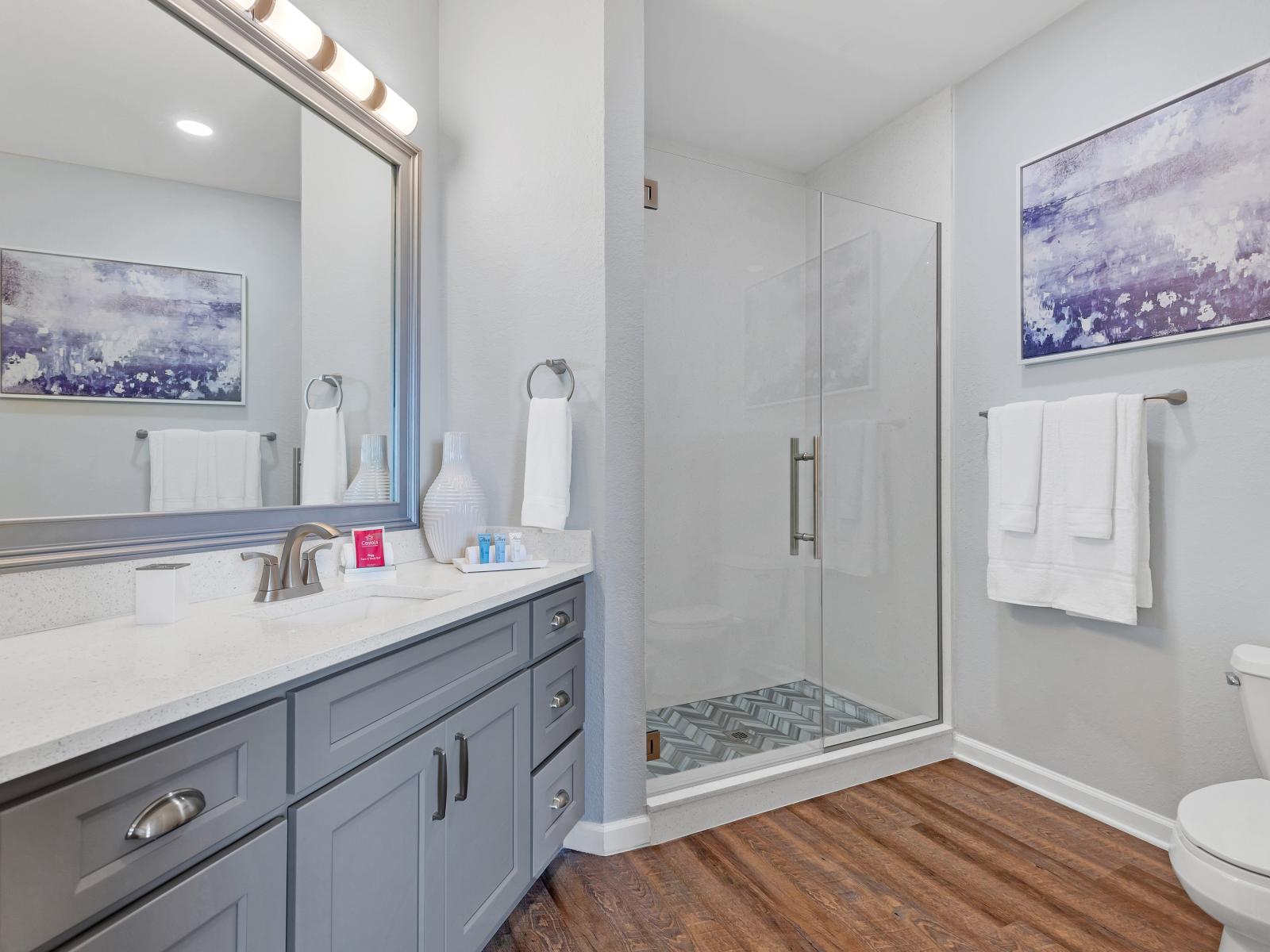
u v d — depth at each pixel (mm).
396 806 1062
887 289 2586
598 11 1838
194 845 731
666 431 2279
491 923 1342
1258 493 1693
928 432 2602
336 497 1632
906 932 1525
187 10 1229
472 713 1279
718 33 2223
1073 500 1992
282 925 848
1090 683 2082
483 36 1987
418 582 1528
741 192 2402
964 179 2488
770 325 2461
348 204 1664
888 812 2100
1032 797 2191
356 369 1699
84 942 623
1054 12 2121
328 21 1623
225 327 1336
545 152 1904
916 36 2244
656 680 2246
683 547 2305
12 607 990
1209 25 1763
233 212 1352
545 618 1585
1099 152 2023
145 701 696
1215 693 1775
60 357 1059
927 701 2584
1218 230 1743
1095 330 2041
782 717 2455
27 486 1014
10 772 561
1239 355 1725
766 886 1701
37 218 1029
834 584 2539
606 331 1829
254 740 811
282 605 1257
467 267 2000
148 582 1077
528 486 1812
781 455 2477
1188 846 1292
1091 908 1611
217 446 1319
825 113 2734
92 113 1105
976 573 2463
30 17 1029
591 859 1824
